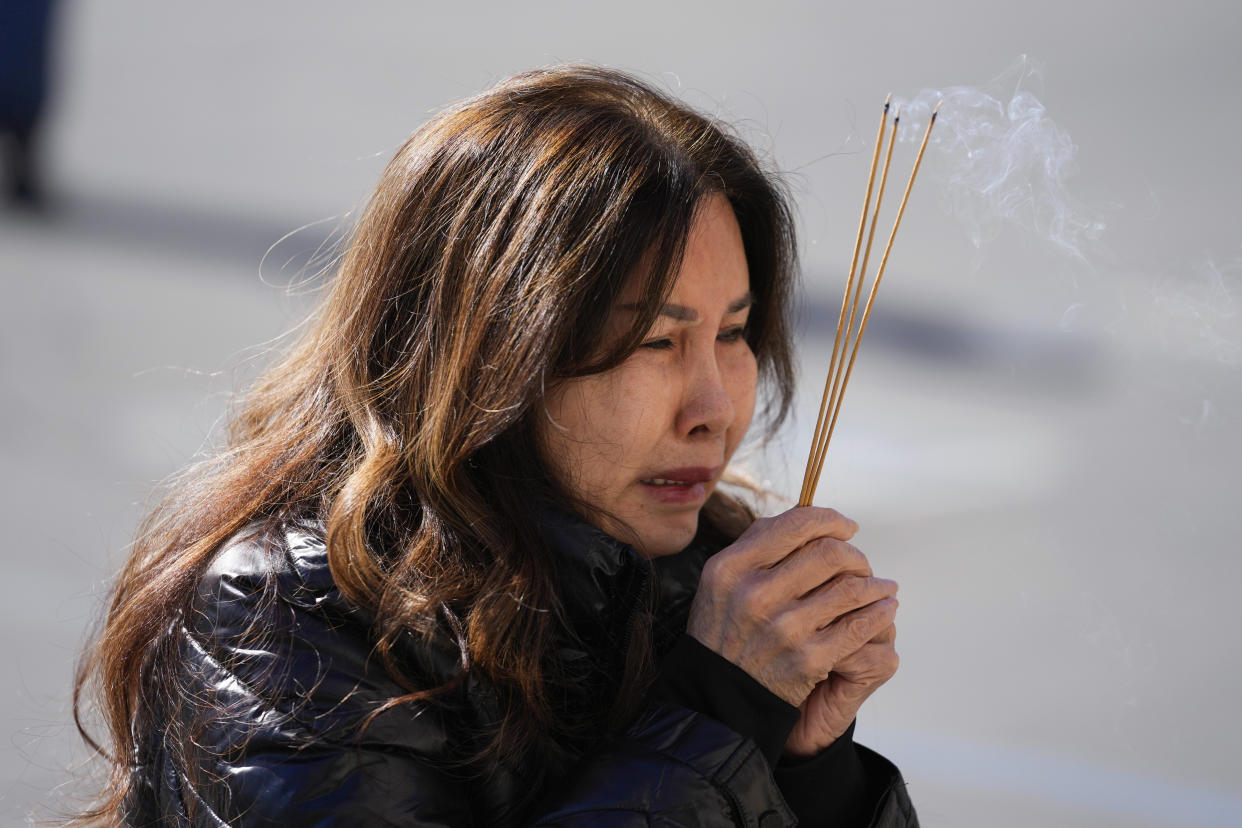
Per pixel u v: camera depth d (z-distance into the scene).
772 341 4.89
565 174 3.75
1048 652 10.78
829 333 18.97
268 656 3.40
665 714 3.61
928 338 18.89
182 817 3.45
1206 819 8.32
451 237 3.84
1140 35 35.97
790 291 4.81
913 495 13.95
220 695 3.39
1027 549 12.59
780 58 36.28
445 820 3.38
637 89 4.23
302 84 37.06
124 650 3.80
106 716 4.03
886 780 4.15
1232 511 13.42
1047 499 13.87
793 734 3.94
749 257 4.63
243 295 21.14
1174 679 10.30
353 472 3.88
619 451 3.83
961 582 12.02
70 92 36.62
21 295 20.92
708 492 4.10
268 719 3.32
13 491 13.24
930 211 24.39
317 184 28.61
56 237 24.50
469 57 38.88
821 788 3.95
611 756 3.53
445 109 4.22
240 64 39.47
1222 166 23.53
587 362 3.74
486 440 3.67
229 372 5.50
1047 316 18.25
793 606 3.72
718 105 5.28
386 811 3.28
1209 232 18.52
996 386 17.25
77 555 10.77
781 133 28.66
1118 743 9.33
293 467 3.96
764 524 3.86
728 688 3.67
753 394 4.21
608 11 42.84
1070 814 8.34
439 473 3.70
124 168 29.75
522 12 43.03
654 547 4.02
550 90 4.02
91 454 14.37
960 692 10.14
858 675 3.88
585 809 3.40
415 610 3.49
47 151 26.98
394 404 3.91
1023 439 15.48
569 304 3.66
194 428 14.44
